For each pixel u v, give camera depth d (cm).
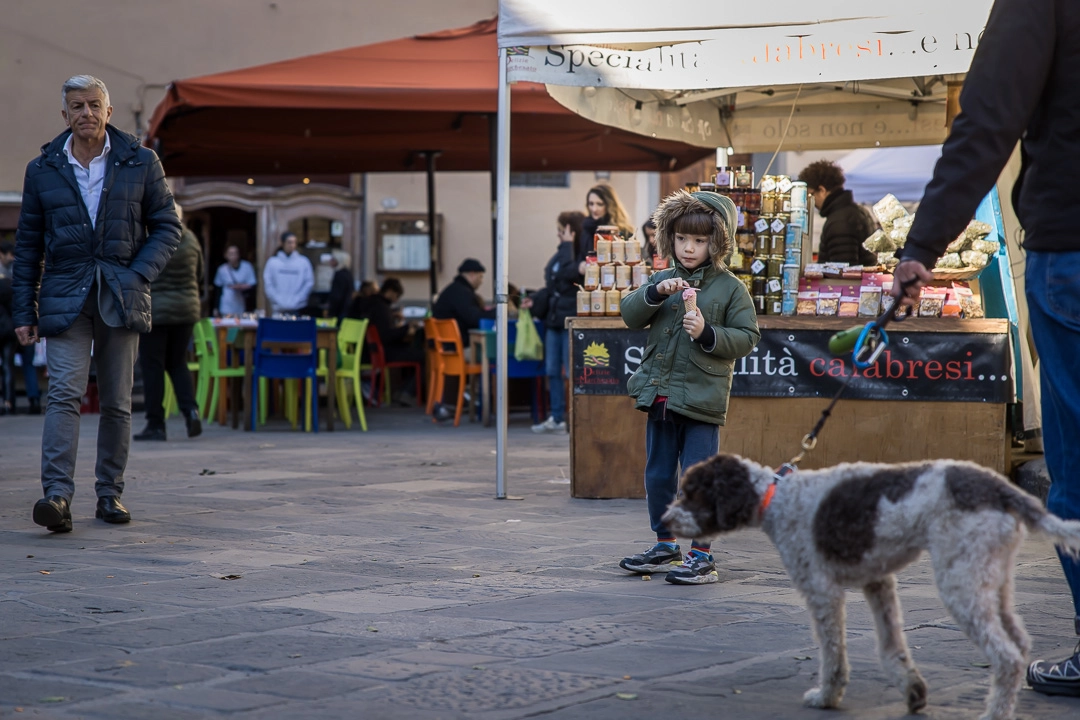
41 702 325
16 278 627
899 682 323
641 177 2298
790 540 320
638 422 745
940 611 443
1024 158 358
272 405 1454
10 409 1496
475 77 1207
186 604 452
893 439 725
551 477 855
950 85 988
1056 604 458
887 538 304
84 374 621
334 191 2205
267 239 2191
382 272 2225
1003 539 292
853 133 1093
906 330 720
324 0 1819
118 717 312
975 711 324
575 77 713
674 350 512
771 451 739
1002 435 713
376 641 396
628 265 762
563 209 2277
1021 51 335
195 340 1405
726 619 432
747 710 324
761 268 748
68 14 1720
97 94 618
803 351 733
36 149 1709
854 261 938
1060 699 339
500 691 338
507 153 741
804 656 380
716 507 325
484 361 1277
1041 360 356
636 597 471
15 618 425
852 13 679
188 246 1123
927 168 1662
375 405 1588
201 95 1152
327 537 608
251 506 712
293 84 1158
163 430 1135
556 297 1182
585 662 371
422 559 551
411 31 1852
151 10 1755
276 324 1218
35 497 744
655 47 702
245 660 370
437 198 2238
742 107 1095
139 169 629
